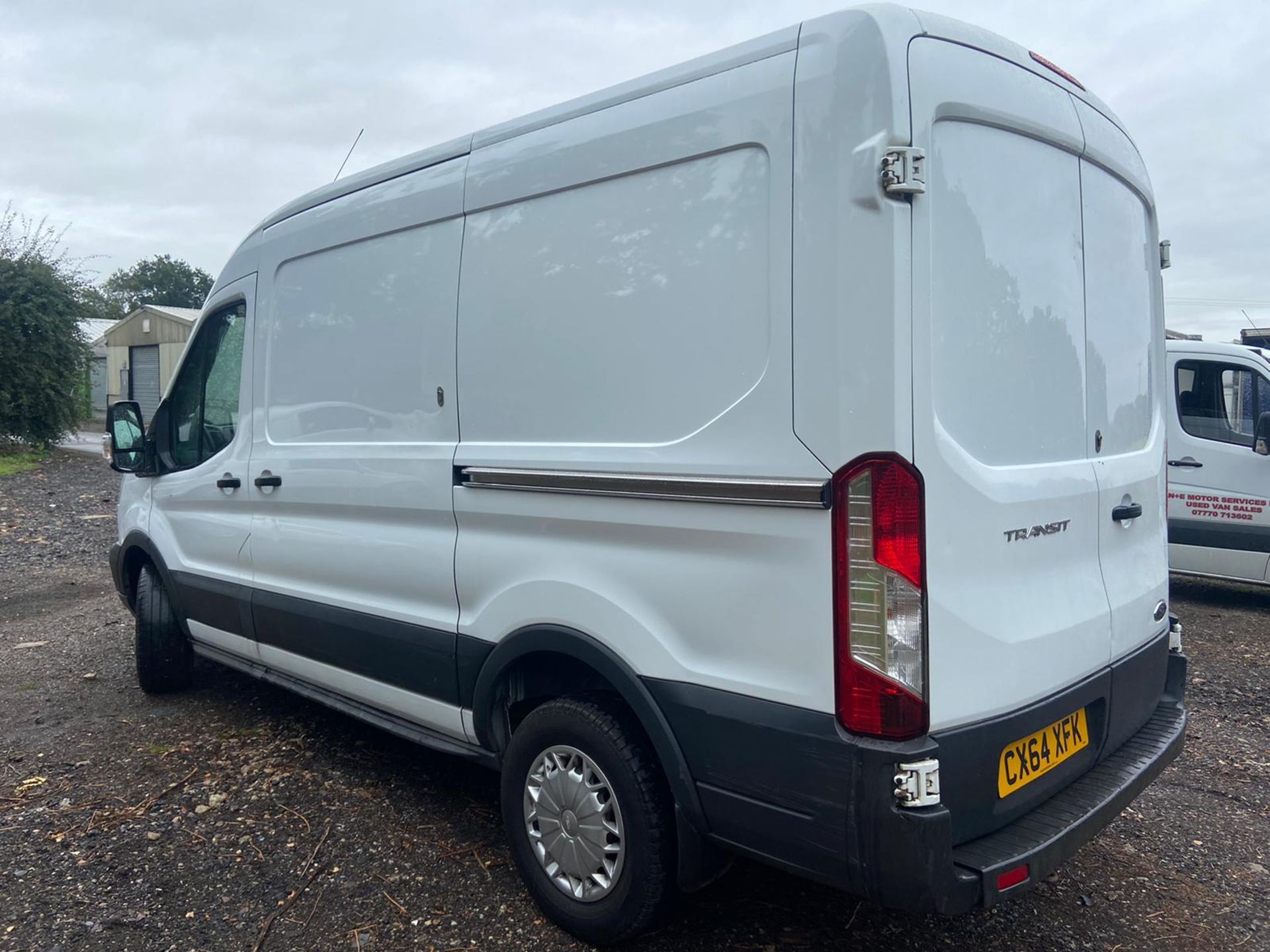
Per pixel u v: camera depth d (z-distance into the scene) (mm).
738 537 2393
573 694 2953
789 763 2309
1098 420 2967
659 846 2686
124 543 5398
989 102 2430
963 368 2357
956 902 2160
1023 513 2465
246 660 4590
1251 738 4648
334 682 3939
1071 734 2691
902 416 2146
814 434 2236
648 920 2734
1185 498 7246
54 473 15773
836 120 2205
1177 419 7297
